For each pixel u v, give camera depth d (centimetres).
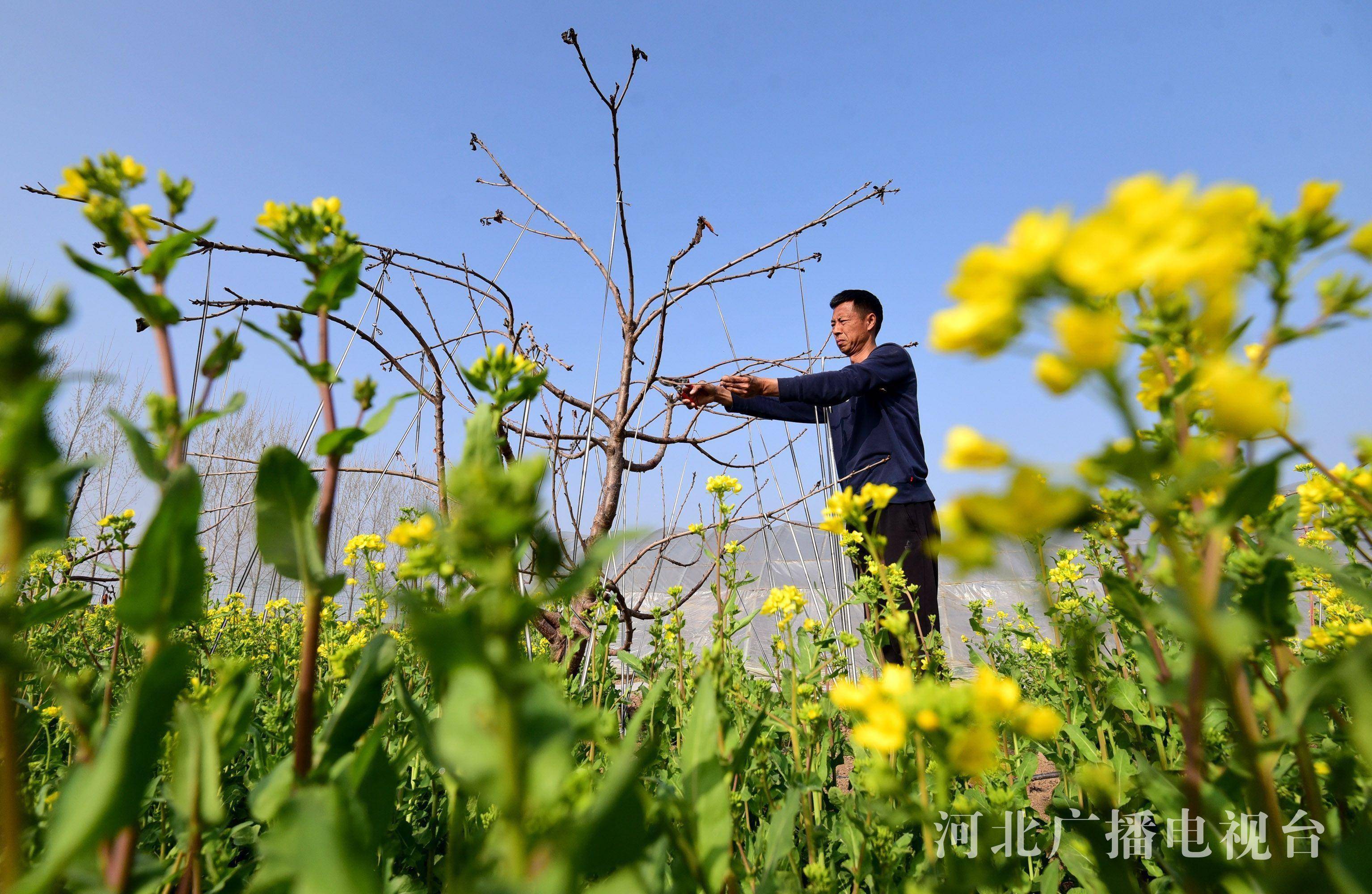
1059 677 239
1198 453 51
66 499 70
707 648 102
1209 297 45
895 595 211
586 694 250
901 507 401
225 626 385
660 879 85
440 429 312
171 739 106
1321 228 67
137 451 77
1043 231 45
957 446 48
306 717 82
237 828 133
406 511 274
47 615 74
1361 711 63
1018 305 45
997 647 304
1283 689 81
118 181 83
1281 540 83
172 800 82
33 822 100
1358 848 58
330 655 178
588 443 387
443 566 86
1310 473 117
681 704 198
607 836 53
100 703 141
